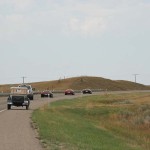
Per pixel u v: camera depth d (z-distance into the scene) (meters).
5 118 37.91
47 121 35.50
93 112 65.12
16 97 53.34
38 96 111.19
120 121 57.91
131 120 58.72
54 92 154.12
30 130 27.48
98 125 46.34
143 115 63.31
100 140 27.14
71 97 107.69
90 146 21.30
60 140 22.33
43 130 27.12
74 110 64.69
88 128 36.72
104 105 76.50
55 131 27.25
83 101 91.50
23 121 34.75
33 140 22.11
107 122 54.25
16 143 20.88
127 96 119.38
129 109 70.38
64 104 77.19
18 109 54.28
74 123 39.06
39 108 57.00
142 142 36.28
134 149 26.44
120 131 43.69
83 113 64.06
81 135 27.84
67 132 28.00
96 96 116.75
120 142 30.22
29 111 49.31
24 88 54.34
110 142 27.42
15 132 26.17
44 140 22.08
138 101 95.25
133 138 39.12
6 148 19.12
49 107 61.00
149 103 85.06
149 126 52.44
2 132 26.16
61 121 38.09
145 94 135.50
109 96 117.38
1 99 88.06
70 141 22.28
